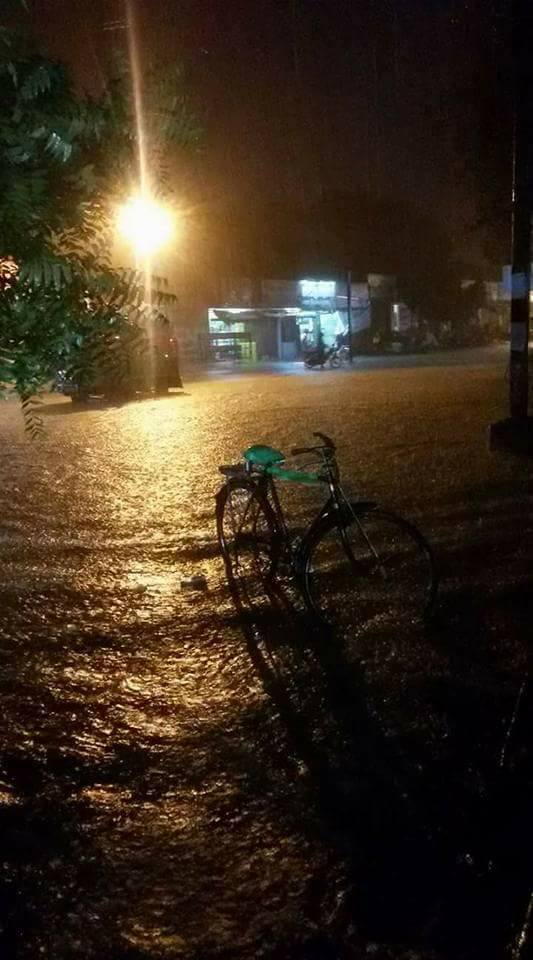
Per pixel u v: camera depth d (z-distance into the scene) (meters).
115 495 11.42
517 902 3.66
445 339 54.53
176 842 4.08
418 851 4.00
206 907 3.64
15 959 3.34
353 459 13.16
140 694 5.61
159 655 6.23
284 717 5.25
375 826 4.18
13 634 6.63
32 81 2.74
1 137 2.79
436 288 53.91
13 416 22.03
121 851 4.01
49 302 2.89
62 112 2.82
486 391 22.91
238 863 3.92
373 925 3.54
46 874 3.83
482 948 3.43
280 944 3.44
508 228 16.23
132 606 7.24
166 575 8.05
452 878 3.83
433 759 4.75
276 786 4.53
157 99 2.96
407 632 6.39
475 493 10.62
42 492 11.72
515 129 12.31
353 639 6.34
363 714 5.25
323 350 37.00
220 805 4.37
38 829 4.17
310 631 6.53
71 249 2.93
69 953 3.38
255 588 7.49
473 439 14.50
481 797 4.39
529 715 4.84
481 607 6.80
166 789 4.52
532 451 12.89
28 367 2.96
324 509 6.66
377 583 7.40
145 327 3.04
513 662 5.83
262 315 45.09
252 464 7.36
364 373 32.53
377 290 51.88
